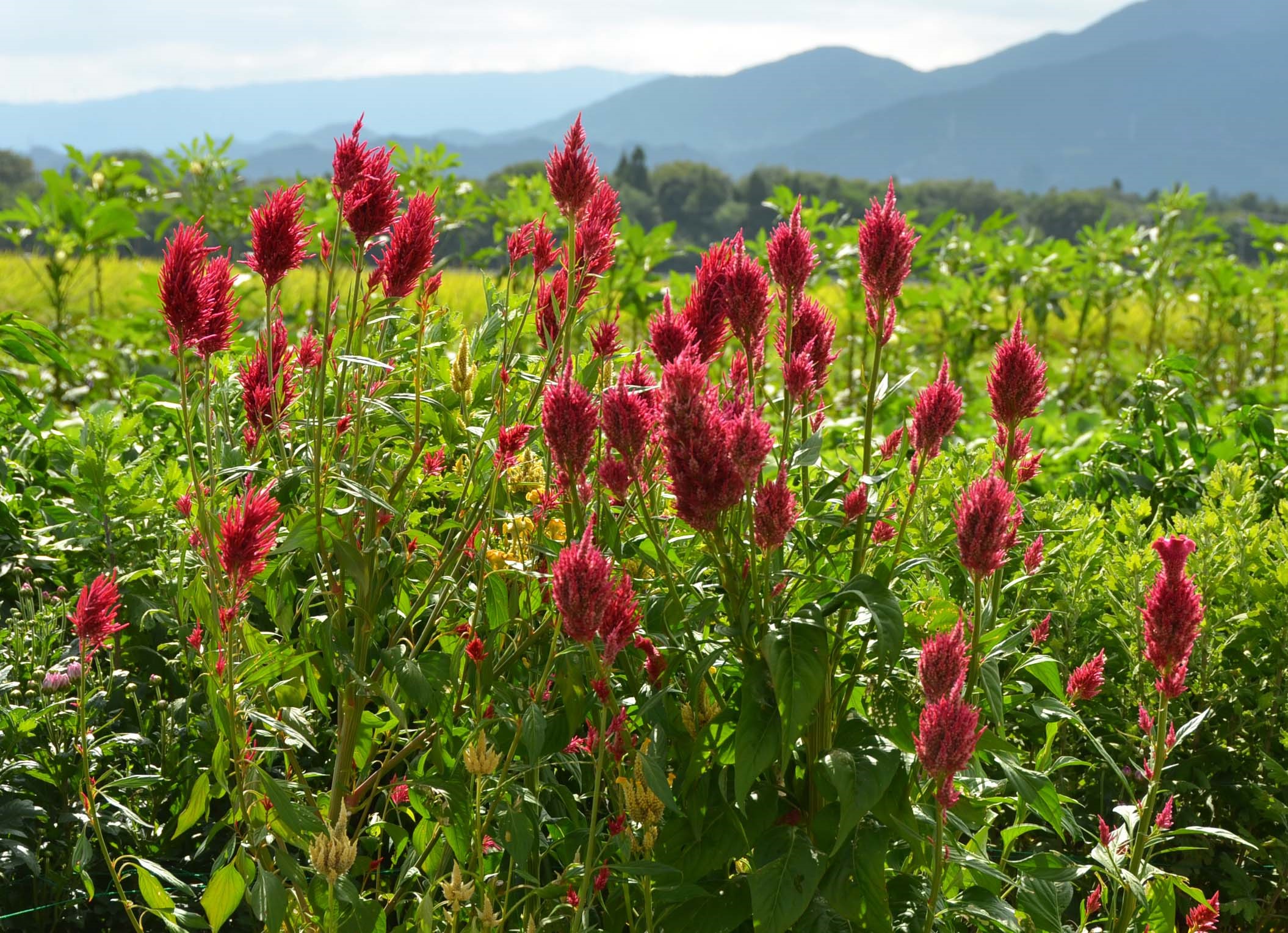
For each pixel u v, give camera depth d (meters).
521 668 2.42
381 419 2.50
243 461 2.35
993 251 10.46
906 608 2.42
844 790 1.95
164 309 1.92
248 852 2.25
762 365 2.37
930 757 1.84
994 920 2.09
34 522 3.73
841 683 2.21
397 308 2.55
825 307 2.37
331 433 2.28
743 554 2.07
